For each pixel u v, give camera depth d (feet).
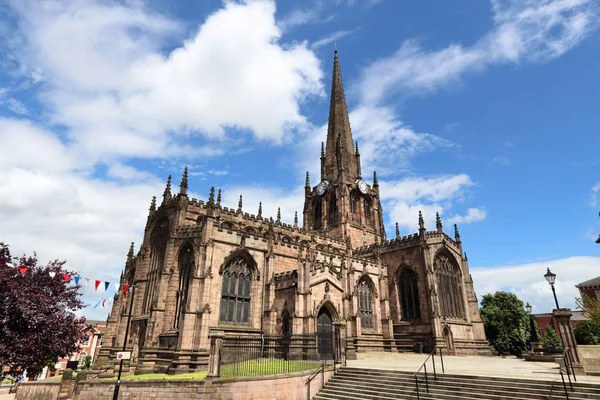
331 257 211.82
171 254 180.75
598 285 361.71
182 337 150.51
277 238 219.41
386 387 109.19
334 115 362.53
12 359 129.39
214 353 107.45
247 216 239.71
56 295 151.53
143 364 157.48
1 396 204.64
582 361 109.50
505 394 91.30
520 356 222.69
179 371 144.56
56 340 142.31
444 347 208.95
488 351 238.27
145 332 182.60
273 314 177.27
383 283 240.53
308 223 327.26
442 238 241.96
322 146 355.77
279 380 110.42
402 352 219.61
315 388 119.24
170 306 172.45
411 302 234.79
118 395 112.98
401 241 248.52
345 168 323.78
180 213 188.96
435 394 98.43
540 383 91.15
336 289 195.83
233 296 175.11
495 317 309.42
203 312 154.71
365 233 308.81
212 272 167.02
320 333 144.25
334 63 392.68
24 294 136.87
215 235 173.47
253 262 185.37
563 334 110.93
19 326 135.03
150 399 107.96
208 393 101.71
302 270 175.94
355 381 118.62
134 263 241.76
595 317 226.99
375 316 230.89
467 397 93.97
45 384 161.27
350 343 192.75
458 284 248.52
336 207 307.58
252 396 104.88
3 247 149.28
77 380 141.59
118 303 224.33
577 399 82.43
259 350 163.63
